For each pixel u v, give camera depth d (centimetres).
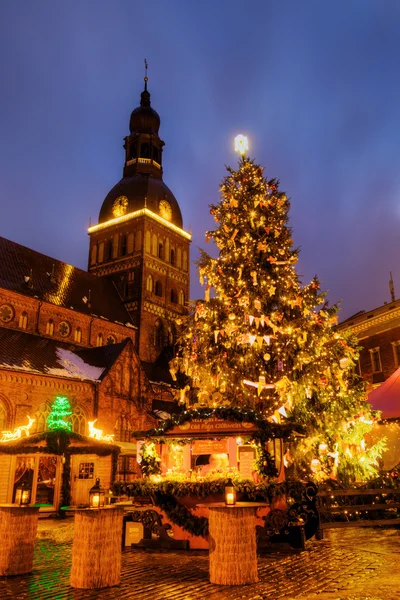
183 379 5338
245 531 946
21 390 3516
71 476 2477
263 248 2198
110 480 2572
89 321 5109
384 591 823
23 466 2719
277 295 2220
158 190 6481
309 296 2197
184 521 1331
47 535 1688
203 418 1389
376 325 3803
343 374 2269
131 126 6931
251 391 2161
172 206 6625
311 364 2070
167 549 1328
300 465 1947
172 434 1405
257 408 2181
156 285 6144
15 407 3450
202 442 1478
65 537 1611
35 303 4609
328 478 1889
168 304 6191
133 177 6538
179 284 6456
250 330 2134
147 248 6056
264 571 1027
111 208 6444
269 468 1351
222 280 2295
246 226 2294
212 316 2306
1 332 4116
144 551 1304
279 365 2005
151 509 1374
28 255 5184
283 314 2189
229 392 2212
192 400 2491
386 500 1731
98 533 927
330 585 882
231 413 1365
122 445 3731
